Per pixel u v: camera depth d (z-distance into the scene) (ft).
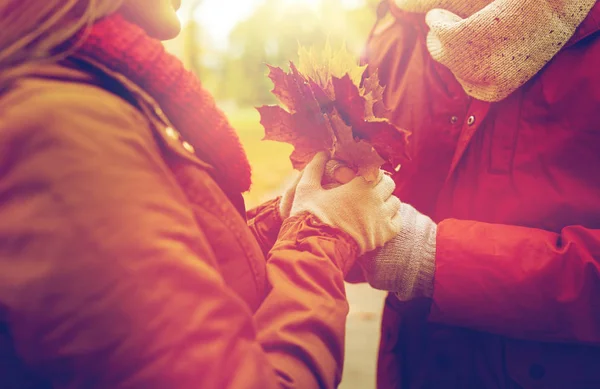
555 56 3.03
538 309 2.83
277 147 21.02
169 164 2.16
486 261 2.86
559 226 3.09
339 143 2.78
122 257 1.82
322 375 2.28
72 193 1.81
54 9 2.00
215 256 2.27
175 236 1.93
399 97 3.71
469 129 3.35
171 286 1.87
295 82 2.75
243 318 2.03
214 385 1.88
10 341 1.94
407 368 3.76
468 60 3.07
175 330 1.85
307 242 2.63
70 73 1.97
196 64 24.88
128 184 1.87
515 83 3.04
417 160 3.65
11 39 1.98
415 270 2.91
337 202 2.76
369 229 2.77
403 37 3.76
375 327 8.59
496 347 3.30
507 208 3.21
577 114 3.01
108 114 1.91
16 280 1.80
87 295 1.80
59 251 1.80
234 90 38.81
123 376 1.82
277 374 2.20
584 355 3.08
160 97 2.18
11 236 1.81
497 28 2.97
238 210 2.53
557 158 3.10
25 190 1.82
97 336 1.80
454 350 3.51
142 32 2.17
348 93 2.63
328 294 2.47
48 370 1.85
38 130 1.83
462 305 2.90
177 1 2.51
